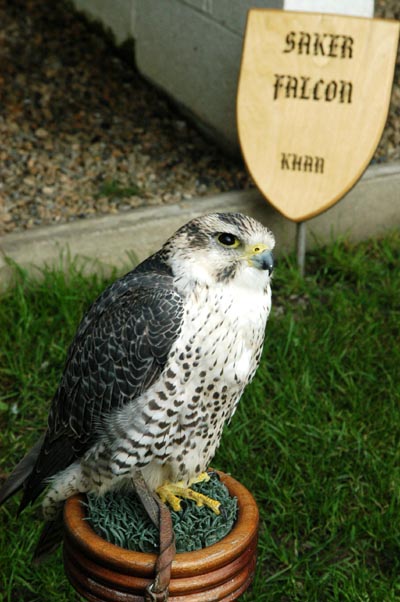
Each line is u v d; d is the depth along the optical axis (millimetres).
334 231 6191
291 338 5184
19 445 4613
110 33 7496
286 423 4676
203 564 2627
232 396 3080
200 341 2930
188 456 3066
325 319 5375
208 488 3043
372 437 4660
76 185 6270
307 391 4855
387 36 5379
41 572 4004
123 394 3006
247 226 2943
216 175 6445
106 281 5594
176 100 6977
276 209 5656
